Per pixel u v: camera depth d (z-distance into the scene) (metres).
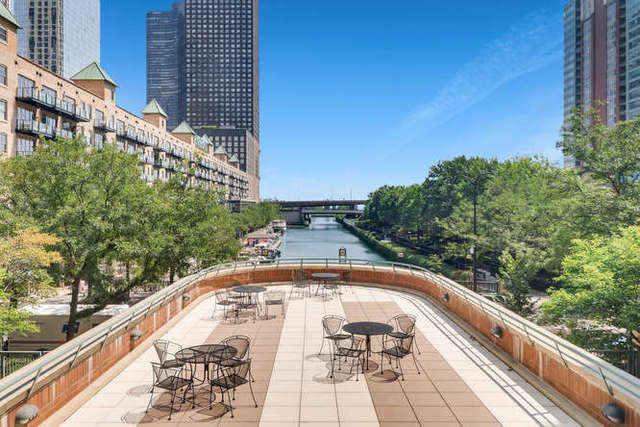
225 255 34.84
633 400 5.47
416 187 81.81
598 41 115.25
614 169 24.20
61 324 22.92
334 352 10.22
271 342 11.12
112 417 7.07
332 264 20.08
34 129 36.72
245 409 7.32
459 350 10.43
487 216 40.88
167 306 12.62
